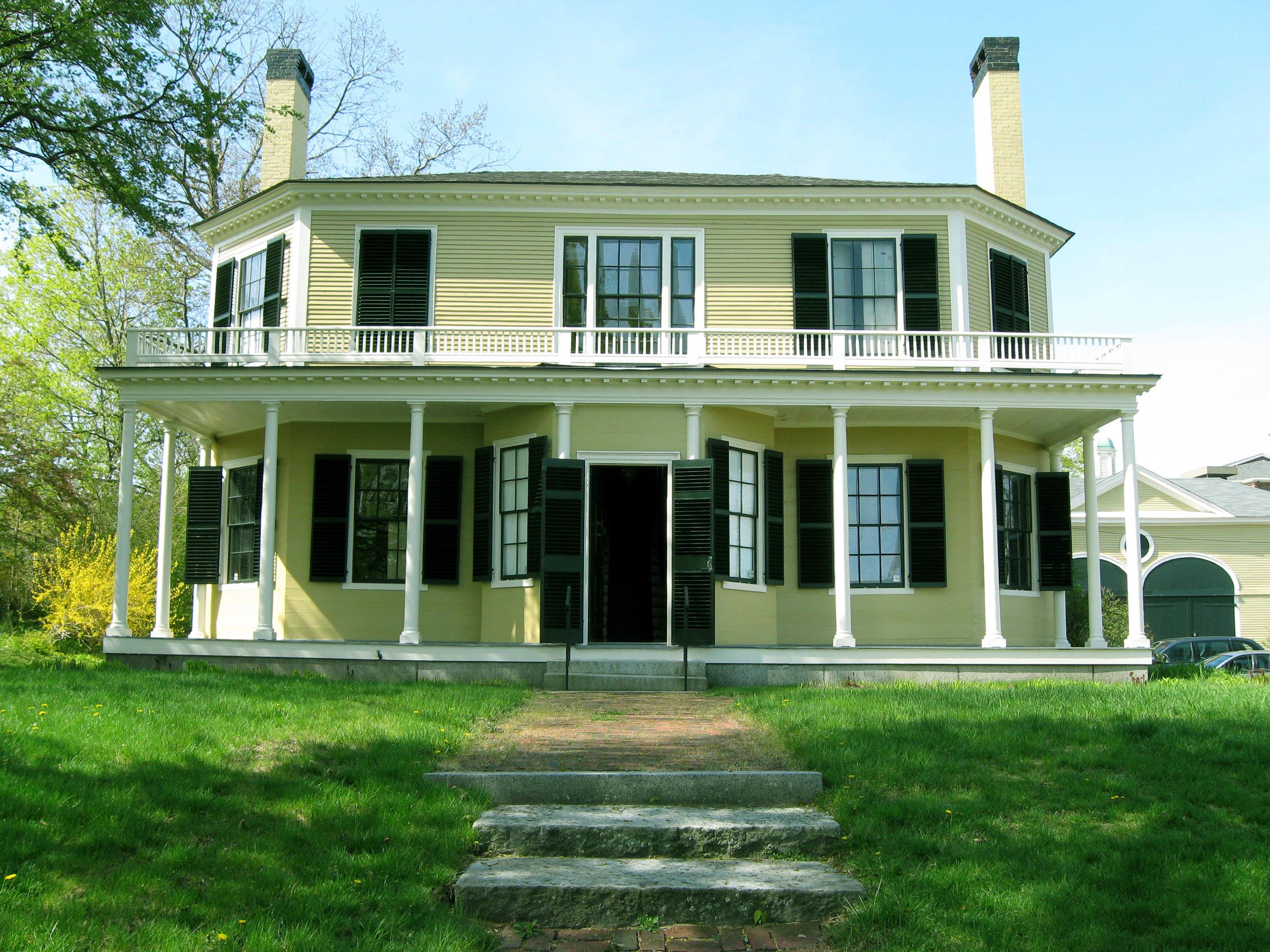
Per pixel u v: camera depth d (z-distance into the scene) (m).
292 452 18.41
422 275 18.38
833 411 16.62
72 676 12.38
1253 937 5.79
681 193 18.44
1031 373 16.61
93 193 27.80
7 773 7.16
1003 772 8.32
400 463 18.52
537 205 18.55
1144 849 6.86
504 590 17.09
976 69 21.77
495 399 16.42
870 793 7.83
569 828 7.19
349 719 9.78
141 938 5.57
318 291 18.45
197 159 18.92
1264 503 33.44
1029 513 19.28
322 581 17.97
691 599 16.11
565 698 13.44
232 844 6.76
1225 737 8.88
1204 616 32.09
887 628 18.05
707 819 7.45
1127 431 16.64
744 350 18.06
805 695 12.52
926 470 18.19
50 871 6.11
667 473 16.77
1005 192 20.72
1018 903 6.21
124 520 16.52
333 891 6.27
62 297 31.38
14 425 28.33
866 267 18.62
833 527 18.16
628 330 17.16
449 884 6.58
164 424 18.22
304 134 22.11
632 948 6.03
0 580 26.34
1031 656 16.06
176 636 23.47
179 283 32.50
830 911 6.38
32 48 17.88
